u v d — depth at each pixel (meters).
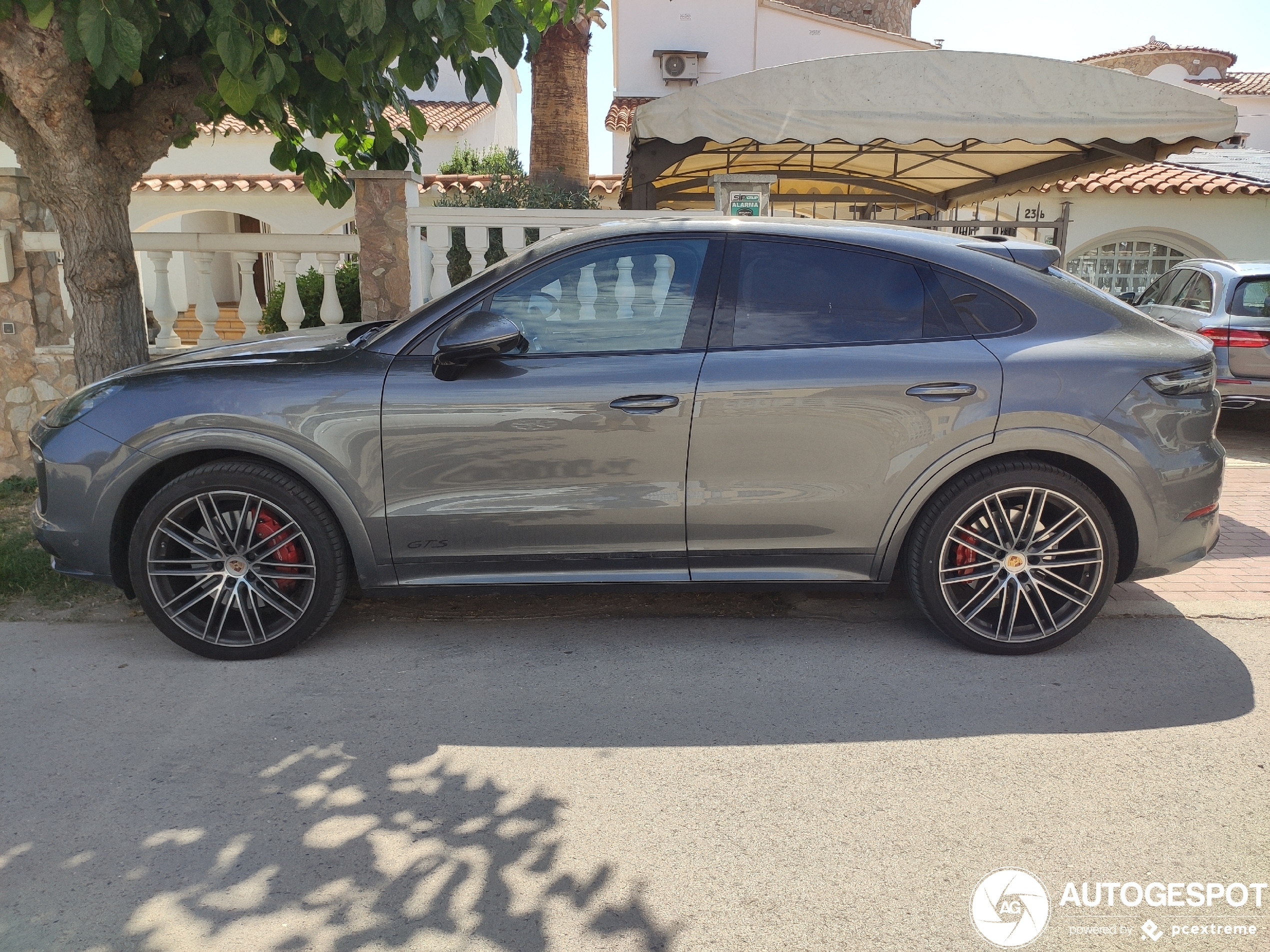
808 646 4.01
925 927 2.33
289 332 4.70
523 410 3.69
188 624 3.88
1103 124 7.77
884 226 4.02
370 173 6.95
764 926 2.33
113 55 3.94
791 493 3.75
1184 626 4.22
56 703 3.51
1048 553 3.81
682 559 3.85
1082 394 3.67
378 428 3.71
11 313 6.95
